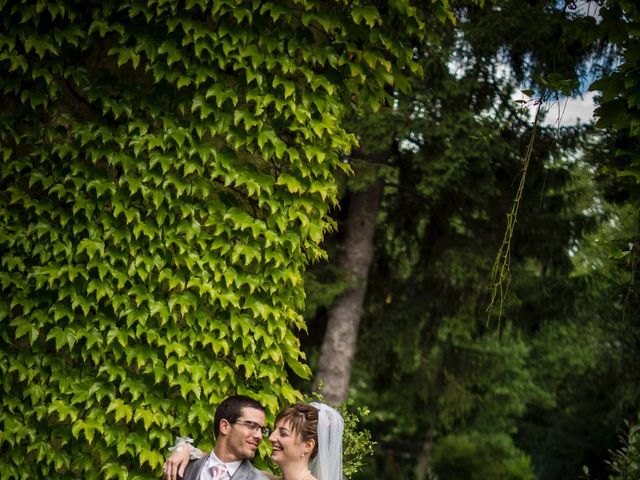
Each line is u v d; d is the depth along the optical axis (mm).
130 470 4262
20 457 4113
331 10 4535
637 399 13828
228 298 4312
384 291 13727
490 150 10531
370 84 4676
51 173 4230
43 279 4109
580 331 13305
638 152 4465
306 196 4504
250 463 4000
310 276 11938
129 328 4211
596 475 21125
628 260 4562
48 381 4188
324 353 12250
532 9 9891
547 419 22500
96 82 4285
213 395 4281
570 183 11672
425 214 13016
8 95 4258
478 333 13141
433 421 16062
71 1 4242
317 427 3805
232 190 4477
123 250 4227
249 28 4379
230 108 4375
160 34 4316
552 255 12133
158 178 4262
